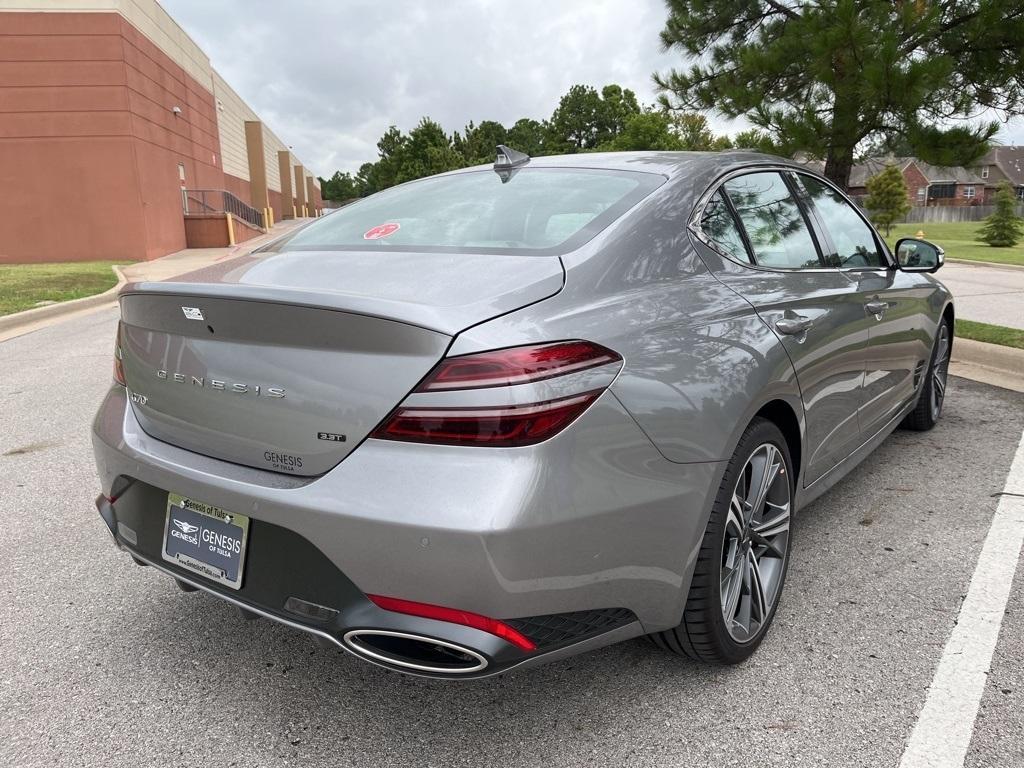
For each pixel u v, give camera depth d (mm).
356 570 1812
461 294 1909
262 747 2100
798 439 2682
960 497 3678
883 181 43094
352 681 2395
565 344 1847
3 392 6402
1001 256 23391
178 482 2121
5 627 2721
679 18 11930
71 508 3814
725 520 2199
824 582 2910
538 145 96125
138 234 23391
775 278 2717
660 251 2324
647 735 2107
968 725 2107
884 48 8500
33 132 22328
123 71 22500
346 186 139375
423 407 1755
